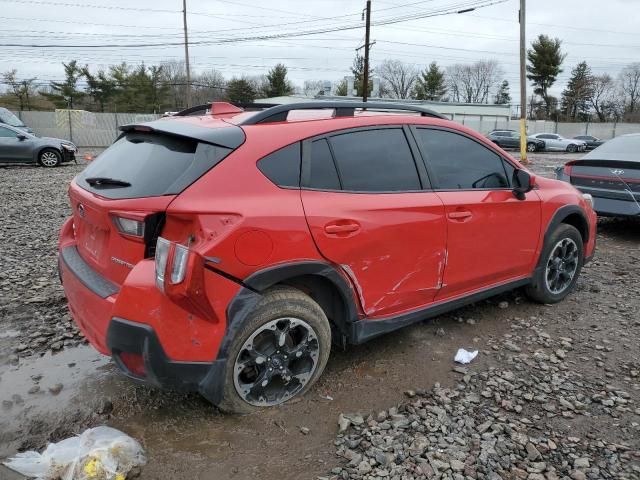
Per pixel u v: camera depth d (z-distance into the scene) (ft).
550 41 217.15
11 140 52.29
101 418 9.07
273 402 9.28
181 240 7.97
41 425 8.83
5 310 13.70
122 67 175.83
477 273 12.11
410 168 10.82
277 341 8.93
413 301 10.98
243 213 8.15
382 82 265.34
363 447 8.33
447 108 168.25
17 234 22.21
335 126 9.84
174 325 7.83
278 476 7.69
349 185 9.73
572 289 15.39
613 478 7.72
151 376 7.98
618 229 26.03
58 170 50.55
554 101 233.96
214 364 8.22
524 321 13.61
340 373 10.72
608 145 25.30
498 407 9.58
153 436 8.57
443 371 10.91
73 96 173.27
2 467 7.63
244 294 8.27
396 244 10.18
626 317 13.99
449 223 11.10
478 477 7.67
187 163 8.35
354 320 10.01
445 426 8.89
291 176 9.00
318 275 9.18
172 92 195.83
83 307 9.08
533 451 8.23
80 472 7.42
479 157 12.35
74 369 10.82
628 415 9.37
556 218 13.98
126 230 8.09
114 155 10.02
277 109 9.52
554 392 10.12
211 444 8.38
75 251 10.56
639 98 252.42
